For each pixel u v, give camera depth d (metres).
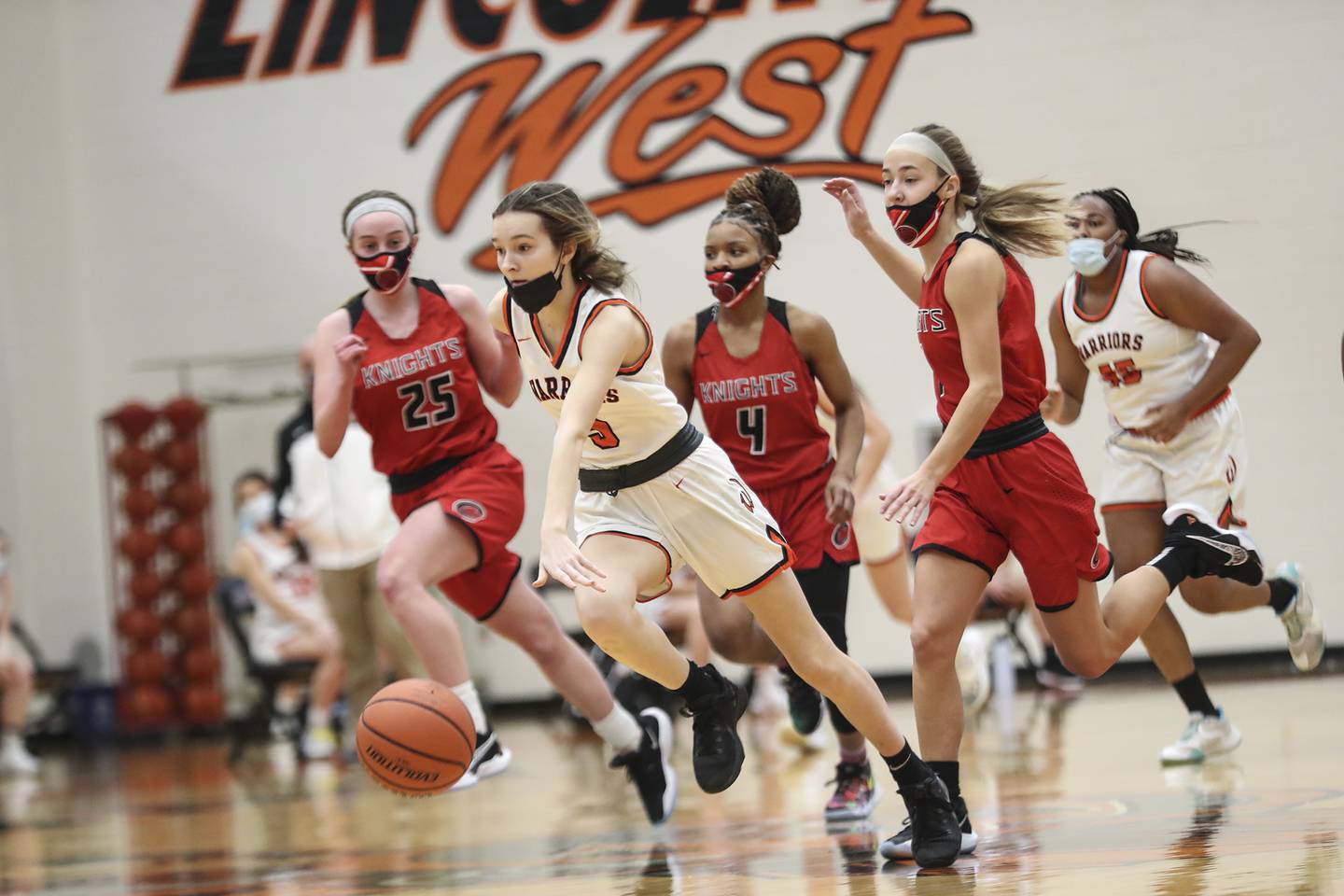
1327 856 10.91
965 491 12.71
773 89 35.94
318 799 23.16
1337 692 26.34
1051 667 32.09
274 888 14.12
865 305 35.50
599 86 36.84
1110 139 34.41
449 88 37.72
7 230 40.28
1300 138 33.50
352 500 26.27
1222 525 16.77
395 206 15.32
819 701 16.69
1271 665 32.81
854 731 15.99
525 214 11.16
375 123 38.25
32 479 40.19
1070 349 17.70
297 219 38.91
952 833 11.92
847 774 16.28
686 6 36.38
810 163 35.75
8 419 40.22
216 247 39.34
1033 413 12.67
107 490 38.78
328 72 38.53
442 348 15.52
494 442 16.02
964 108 35.03
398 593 14.88
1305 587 16.78
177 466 38.03
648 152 36.59
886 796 17.94
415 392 15.50
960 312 12.11
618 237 36.69
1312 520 33.22
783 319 15.77
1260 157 33.69
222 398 39.19
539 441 36.44
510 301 11.86
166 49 39.53
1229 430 16.97
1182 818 13.63
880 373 35.44
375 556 26.23
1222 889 9.91
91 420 40.06
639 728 15.47
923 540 12.77
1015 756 20.58
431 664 14.96
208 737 38.94
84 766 33.53
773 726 29.20
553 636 15.66
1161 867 10.99
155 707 37.84
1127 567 17.19
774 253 15.53
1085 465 33.97
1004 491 12.54
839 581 16.05
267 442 39.34
